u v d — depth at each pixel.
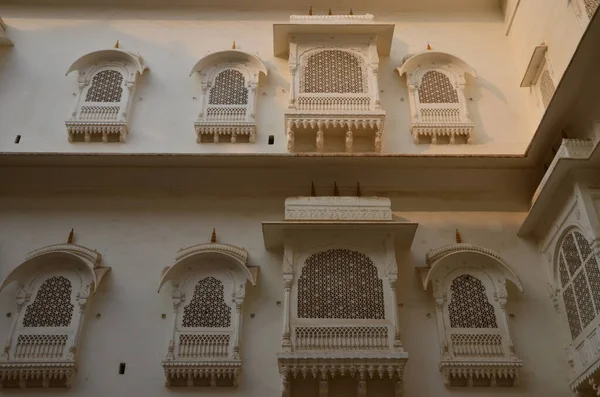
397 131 11.20
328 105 11.02
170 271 9.27
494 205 10.51
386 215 9.45
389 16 12.97
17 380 8.59
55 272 9.47
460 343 8.88
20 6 12.84
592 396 8.58
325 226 9.19
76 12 12.80
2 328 9.05
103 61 11.90
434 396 8.55
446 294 9.30
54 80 11.82
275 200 10.54
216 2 12.95
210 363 8.57
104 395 8.53
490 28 12.79
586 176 8.51
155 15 12.85
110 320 9.20
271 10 12.98
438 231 10.20
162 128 11.20
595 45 7.73
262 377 8.70
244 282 9.38
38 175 10.43
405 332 9.12
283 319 8.79
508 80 11.96
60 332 8.92
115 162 10.20
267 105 11.52
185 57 12.24
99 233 10.11
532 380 8.76
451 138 11.02
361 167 10.36
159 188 10.63
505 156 10.01
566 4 10.06
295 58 11.51
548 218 9.57
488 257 9.38
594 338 8.20
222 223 10.27
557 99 8.68
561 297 9.31
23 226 10.16
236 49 12.20
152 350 8.91
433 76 11.75
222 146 10.98
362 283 8.96
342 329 8.55
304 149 10.91
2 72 11.88
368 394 8.41
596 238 8.02
